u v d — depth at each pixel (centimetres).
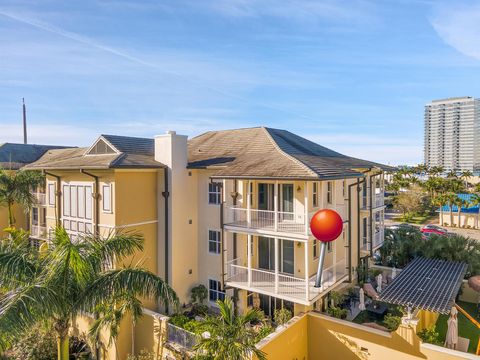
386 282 2244
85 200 1934
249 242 1695
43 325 1166
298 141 2338
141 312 1534
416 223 5366
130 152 2003
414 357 1295
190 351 1434
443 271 1830
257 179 1584
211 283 2012
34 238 2470
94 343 1569
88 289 1158
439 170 7294
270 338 1348
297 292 1580
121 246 1302
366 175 2189
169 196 1911
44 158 2980
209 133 2630
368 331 1398
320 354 1528
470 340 1659
